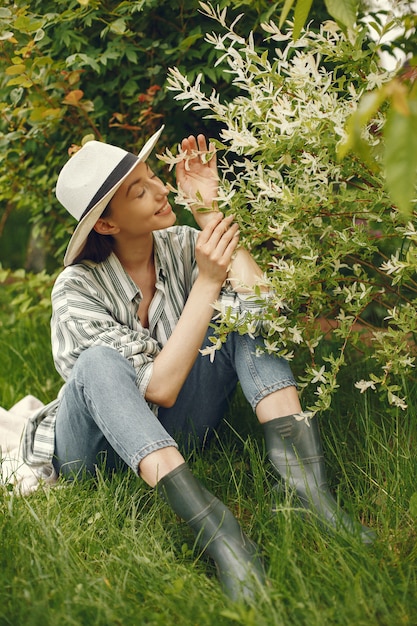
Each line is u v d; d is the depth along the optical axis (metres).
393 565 1.77
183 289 2.33
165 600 1.64
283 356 2.05
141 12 2.86
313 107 1.92
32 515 1.96
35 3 2.88
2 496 2.07
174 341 2.05
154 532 1.98
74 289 2.15
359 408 2.56
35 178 3.38
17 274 3.62
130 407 1.89
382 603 1.59
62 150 3.23
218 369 2.22
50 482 2.28
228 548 1.75
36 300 3.93
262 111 2.00
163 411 2.28
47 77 2.84
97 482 2.20
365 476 2.17
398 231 2.09
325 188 2.06
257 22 2.59
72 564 1.76
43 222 3.70
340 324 2.22
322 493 1.94
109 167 2.04
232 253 2.12
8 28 2.70
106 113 3.10
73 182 2.07
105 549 1.90
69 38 2.75
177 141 3.09
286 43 2.72
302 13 1.42
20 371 3.45
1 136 3.03
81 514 2.02
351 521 1.87
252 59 2.03
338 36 2.03
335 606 1.58
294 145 1.99
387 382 2.12
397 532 1.88
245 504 2.10
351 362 2.92
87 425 2.05
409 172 1.08
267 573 1.72
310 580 1.68
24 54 2.64
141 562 1.76
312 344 2.15
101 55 2.80
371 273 2.98
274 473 2.18
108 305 2.19
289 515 1.84
